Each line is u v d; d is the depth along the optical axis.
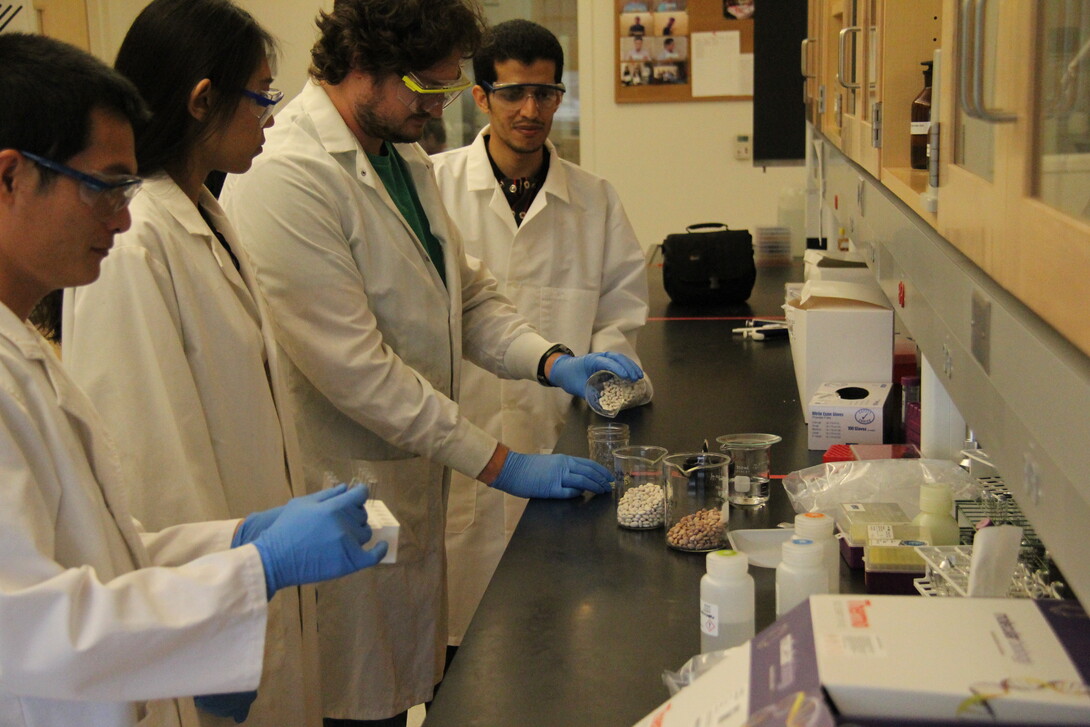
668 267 3.71
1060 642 0.75
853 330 2.16
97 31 5.62
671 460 1.67
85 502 1.12
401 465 2.09
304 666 1.72
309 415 2.03
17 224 1.05
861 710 0.70
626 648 1.24
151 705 1.22
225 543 1.27
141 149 1.50
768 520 1.66
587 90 5.71
